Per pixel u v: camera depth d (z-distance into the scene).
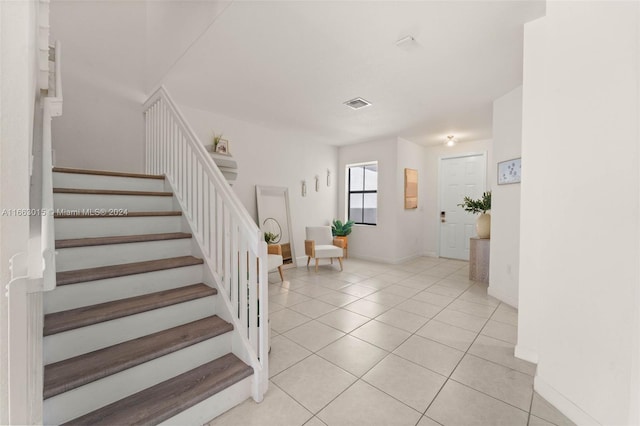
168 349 1.46
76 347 1.38
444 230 5.89
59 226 1.84
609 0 1.30
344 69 2.68
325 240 5.22
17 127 0.69
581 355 1.40
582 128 1.42
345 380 1.77
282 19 1.99
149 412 1.25
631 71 1.21
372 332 2.46
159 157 3.01
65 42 3.07
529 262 2.01
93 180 2.37
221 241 1.93
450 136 5.15
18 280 0.68
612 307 1.27
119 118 3.40
